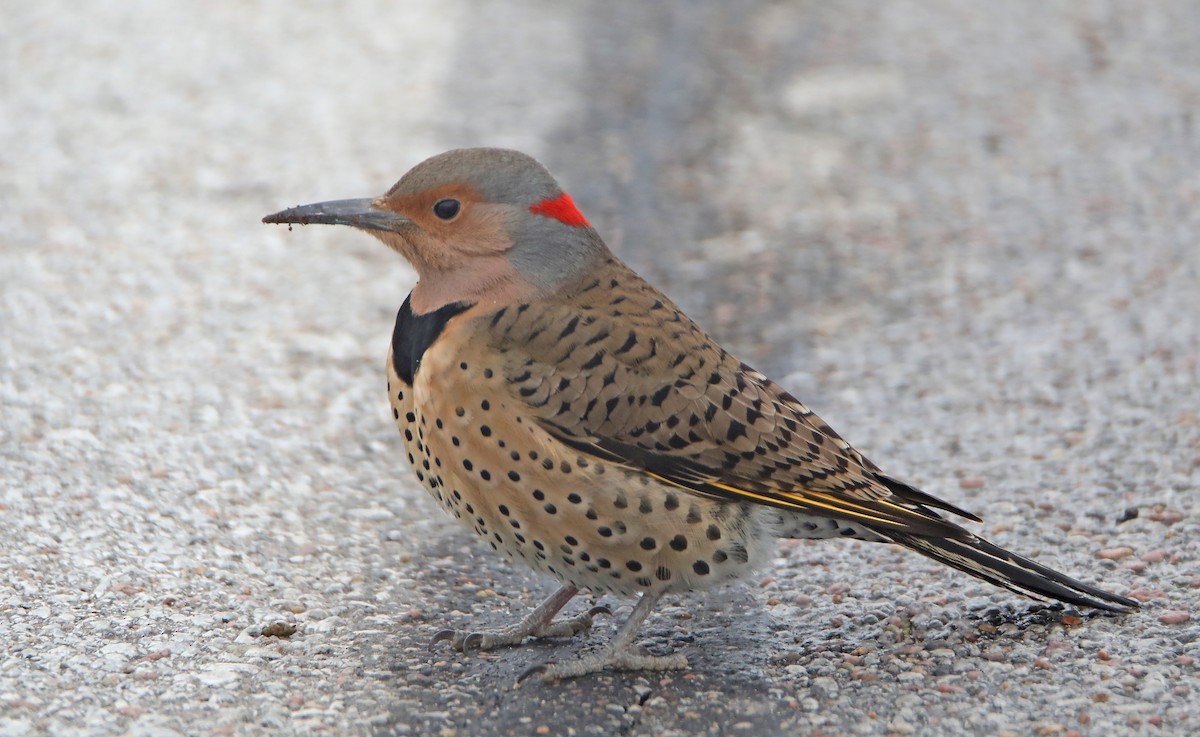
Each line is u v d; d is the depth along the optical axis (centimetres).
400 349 1136
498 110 2528
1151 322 1770
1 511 1302
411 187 1125
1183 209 2105
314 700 1048
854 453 1152
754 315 1859
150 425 1511
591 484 1062
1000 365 1698
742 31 2986
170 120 2416
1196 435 1480
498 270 1116
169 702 1030
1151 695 1037
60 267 1898
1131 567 1238
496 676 1098
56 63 2638
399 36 2888
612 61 2803
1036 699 1042
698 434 1078
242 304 1842
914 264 1997
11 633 1109
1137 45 2817
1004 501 1383
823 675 1093
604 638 1170
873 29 2980
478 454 1076
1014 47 2844
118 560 1241
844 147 2417
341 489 1421
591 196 2212
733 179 2295
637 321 1105
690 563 1089
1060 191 2205
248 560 1268
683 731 1018
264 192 2170
